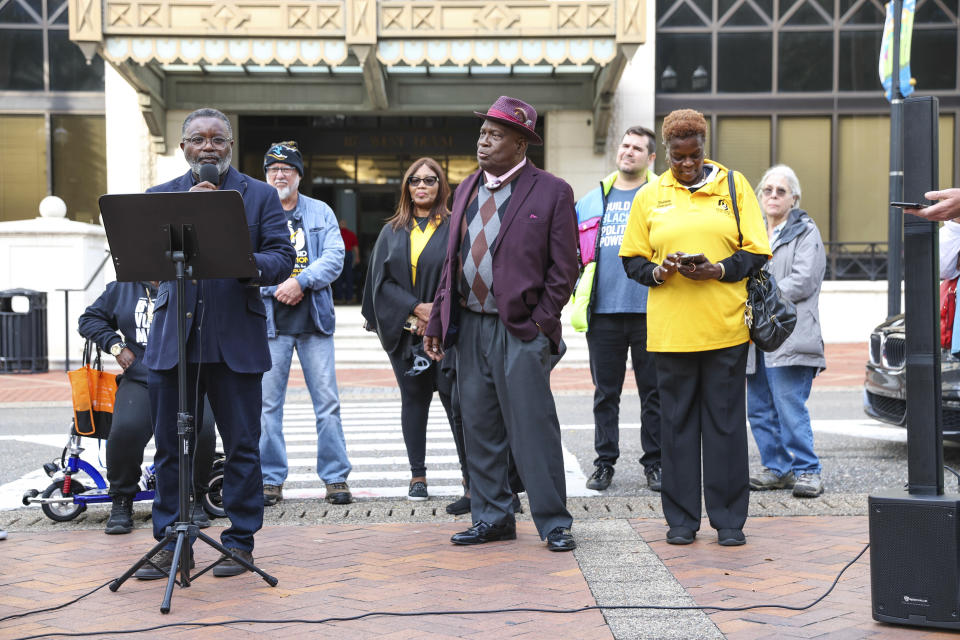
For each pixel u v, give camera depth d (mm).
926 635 3408
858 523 5188
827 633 3432
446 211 5969
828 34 19062
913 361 3562
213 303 4199
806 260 5836
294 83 18328
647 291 5988
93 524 5387
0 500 6066
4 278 15016
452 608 3740
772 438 6184
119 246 3891
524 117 4785
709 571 4242
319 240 6094
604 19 15242
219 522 5430
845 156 19141
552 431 4727
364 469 7246
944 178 19016
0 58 18641
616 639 3373
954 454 7734
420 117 20109
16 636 3445
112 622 3609
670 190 4848
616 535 4957
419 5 15289
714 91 19094
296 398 12242
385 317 5883
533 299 4684
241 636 3439
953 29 18969
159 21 14969
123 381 5328
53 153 18688
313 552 4664
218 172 4191
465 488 5668
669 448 4844
